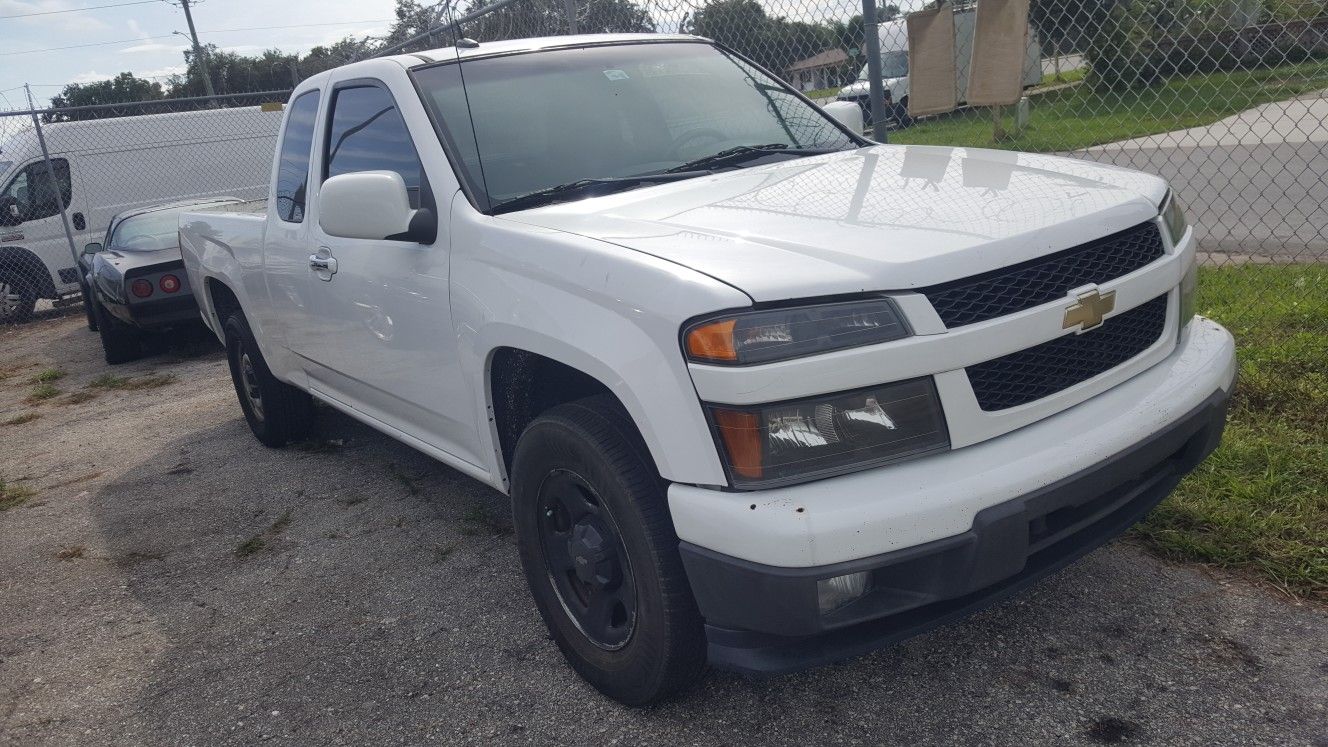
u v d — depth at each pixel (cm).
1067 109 634
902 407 212
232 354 559
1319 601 280
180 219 585
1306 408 387
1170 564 308
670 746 251
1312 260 595
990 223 237
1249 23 580
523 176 317
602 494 247
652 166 331
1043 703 250
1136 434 231
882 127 530
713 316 213
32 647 353
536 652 305
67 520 488
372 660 314
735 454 212
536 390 305
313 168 399
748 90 387
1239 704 240
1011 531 211
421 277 314
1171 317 263
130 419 701
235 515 461
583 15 691
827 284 212
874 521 203
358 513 442
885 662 276
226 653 331
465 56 360
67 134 1308
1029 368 227
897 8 530
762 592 209
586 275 246
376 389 378
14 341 1191
